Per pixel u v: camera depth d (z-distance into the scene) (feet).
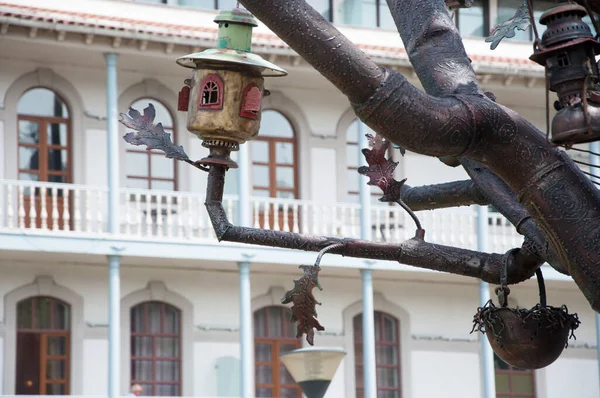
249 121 17.40
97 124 88.22
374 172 18.17
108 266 84.38
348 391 93.61
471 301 98.37
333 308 94.32
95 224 87.66
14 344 85.30
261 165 93.30
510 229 95.14
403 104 15.56
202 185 90.68
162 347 89.30
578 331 100.27
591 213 16.16
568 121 15.33
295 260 86.79
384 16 98.43
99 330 87.81
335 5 97.30
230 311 91.35
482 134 16.05
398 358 96.07
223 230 17.61
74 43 82.43
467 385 97.25
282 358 56.80
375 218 92.58
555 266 17.46
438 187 19.95
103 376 87.61
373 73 15.51
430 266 17.99
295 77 92.12
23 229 79.77
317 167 94.58
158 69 88.53
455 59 17.80
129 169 89.04
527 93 94.12
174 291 89.81
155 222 88.58
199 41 83.56
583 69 15.31
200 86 17.33
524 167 16.22
